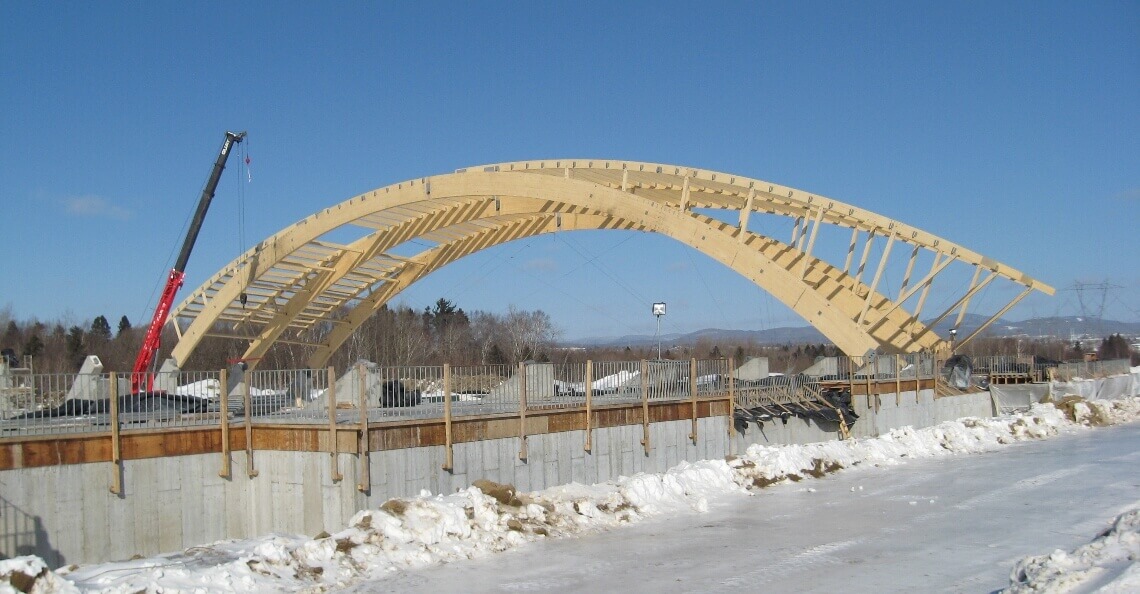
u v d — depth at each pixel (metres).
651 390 26.09
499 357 88.06
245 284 40.66
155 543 18.38
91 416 18.97
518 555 15.89
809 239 35.62
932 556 15.55
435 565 15.09
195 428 19.11
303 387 21.30
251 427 19.72
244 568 13.67
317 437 18.59
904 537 17.20
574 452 22.47
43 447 17.11
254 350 47.47
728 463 24.03
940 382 40.41
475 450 20.09
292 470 19.06
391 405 23.19
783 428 30.83
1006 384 47.19
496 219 41.50
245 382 19.89
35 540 16.84
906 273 40.53
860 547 16.38
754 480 23.53
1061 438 35.16
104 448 17.88
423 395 22.17
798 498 21.83
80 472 17.55
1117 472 25.30
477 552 15.91
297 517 18.94
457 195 34.47
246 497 19.66
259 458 19.66
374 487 18.03
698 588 13.69
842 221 39.28
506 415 20.83
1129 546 11.61
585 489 20.78
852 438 31.33
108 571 14.10
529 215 38.59
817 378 35.00
